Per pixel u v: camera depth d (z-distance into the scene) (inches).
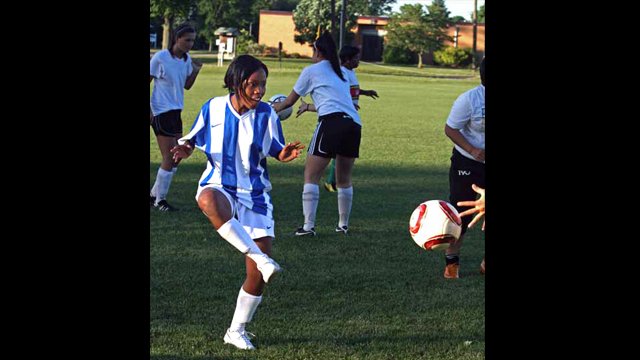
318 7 2758.4
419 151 622.5
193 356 188.5
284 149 198.8
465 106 259.3
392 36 2886.3
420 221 210.1
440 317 220.8
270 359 188.1
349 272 266.4
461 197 266.2
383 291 245.4
